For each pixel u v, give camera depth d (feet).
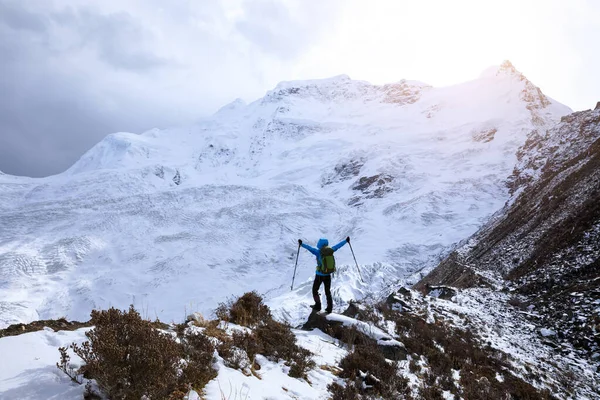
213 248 570.05
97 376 11.06
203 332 18.45
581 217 81.92
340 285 229.66
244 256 558.97
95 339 11.82
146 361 11.55
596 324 45.62
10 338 13.66
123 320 13.42
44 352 13.00
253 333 21.24
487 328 48.52
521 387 29.17
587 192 93.76
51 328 16.42
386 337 27.76
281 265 537.65
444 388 24.14
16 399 9.91
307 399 16.29
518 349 42.16
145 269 514.68
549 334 48.47
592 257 64.44
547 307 56.75
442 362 29.01
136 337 12.53
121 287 467.52
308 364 19.85
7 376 10.98
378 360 23.48
